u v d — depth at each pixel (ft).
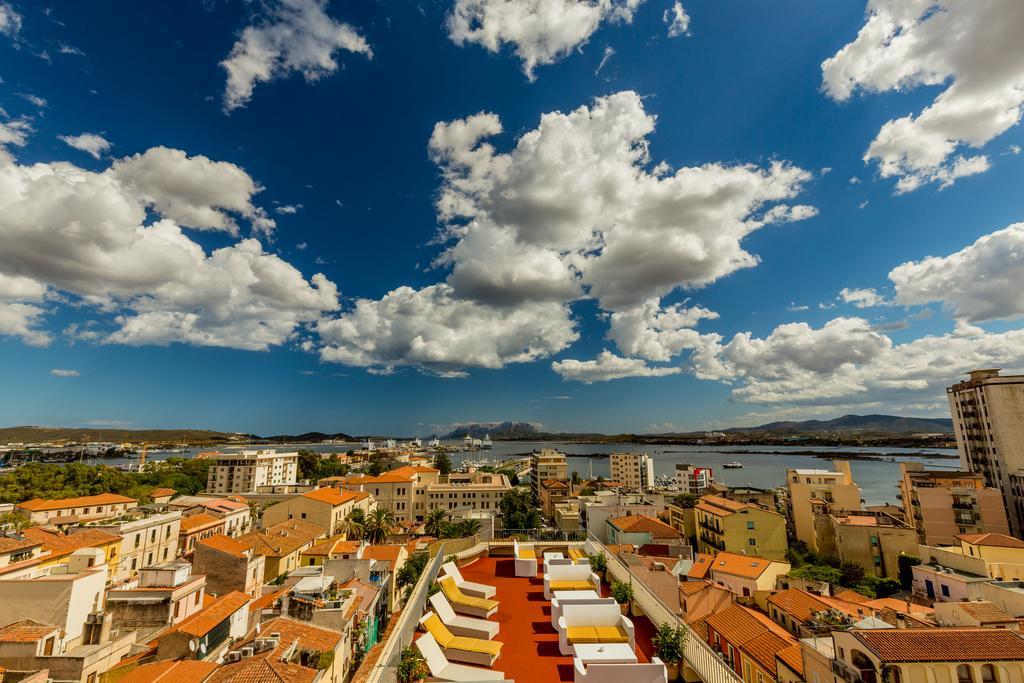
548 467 577.02
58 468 401.08
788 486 353.72
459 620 79.51
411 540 292.20
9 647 92.43
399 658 61.98
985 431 344.90
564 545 131.23
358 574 146.82
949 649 73.10
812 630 114.42
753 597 168.55
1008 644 74.28
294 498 296.30
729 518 267.18
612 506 277.23
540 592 99.45
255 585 167.84
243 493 432.66
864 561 268.21
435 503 426.51
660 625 79.71
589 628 73.46
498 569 117.60
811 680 87.25
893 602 157.58
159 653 96.78
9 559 144.97
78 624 107.76
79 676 90.74
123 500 323.78
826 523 304.91
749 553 262.67
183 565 129.59
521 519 362.12
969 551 185.57
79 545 177.58
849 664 78.59
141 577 124.77
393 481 425.69
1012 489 324.80
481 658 66.74
